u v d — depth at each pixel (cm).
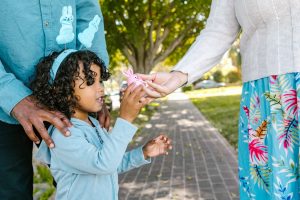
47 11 210
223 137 973
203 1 1303
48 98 194
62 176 195
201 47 212
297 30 175
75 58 194
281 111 180
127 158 222
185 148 830
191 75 209
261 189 192
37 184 466
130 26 1505
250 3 186
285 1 176
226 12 212
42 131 184
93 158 183
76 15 239
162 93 198
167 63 2462
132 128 184
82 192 193
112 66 1714
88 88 197
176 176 589
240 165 208
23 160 229
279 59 178
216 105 2022
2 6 202
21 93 192
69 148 185
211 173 602
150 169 632
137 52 1664
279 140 180
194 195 494
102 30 252
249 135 195
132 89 183
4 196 225
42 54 215
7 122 216
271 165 183
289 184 179
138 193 506
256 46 189
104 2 1277
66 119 188
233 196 486
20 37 207
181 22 1678
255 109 192
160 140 225
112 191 203
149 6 1562
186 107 2078
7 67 215
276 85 181
